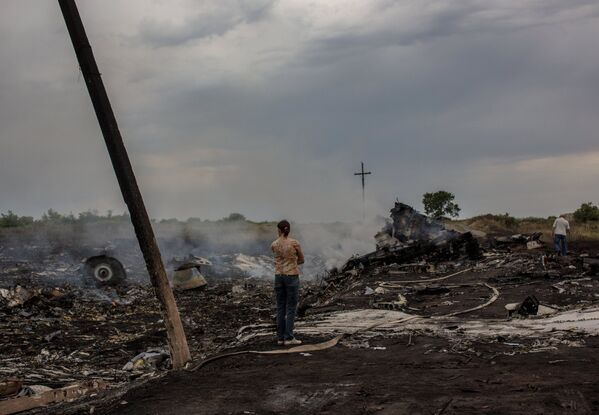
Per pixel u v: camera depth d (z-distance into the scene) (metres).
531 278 19.52
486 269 23.36
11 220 51.12
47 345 13.98
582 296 15.38
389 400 6.41
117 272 26.02
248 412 6.36
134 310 19.95
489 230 42.31
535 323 11.43
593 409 5.57
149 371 10.99
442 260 27.27
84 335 15.42
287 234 10.55
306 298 23.17
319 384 7.37
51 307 19.41
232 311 19.81
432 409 5.95
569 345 8.83
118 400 7.40
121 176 9.61
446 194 45.12
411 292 18.91
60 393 8.84
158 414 6.52
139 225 9.63
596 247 30.66
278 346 10.33
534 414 5.53
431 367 7.95
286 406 6.51
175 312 9.73
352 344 10.13
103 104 9.58
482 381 6.93
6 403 8.12
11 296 19.23
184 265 26.31
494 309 14.32
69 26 9.56
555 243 26.41
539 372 7.20
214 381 7.93
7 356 12.84
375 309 15.32
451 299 16.72
